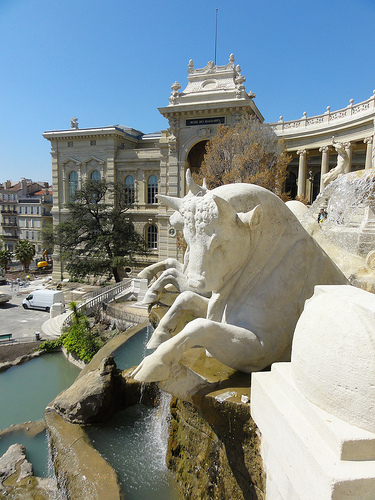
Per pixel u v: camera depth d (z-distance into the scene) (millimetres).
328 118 26953
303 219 6000
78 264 28344
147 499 4145
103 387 5863
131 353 7926
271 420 1937
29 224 61000
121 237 29234
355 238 6551
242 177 17406
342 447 1432
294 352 1862
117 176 34094
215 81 26328
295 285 3365
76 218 30141
